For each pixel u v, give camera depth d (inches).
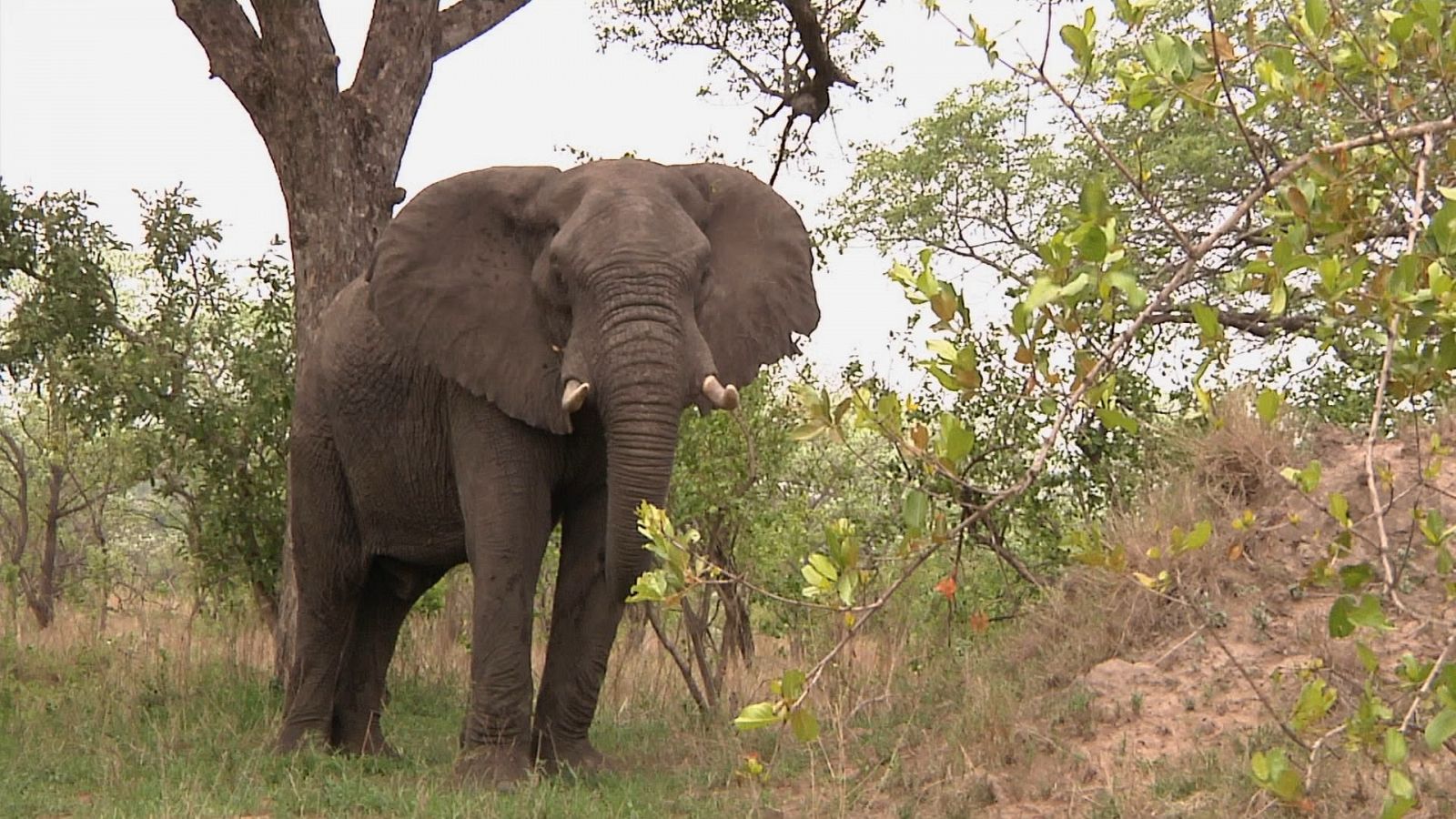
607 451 428.8
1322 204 201.8
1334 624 196.5
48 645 737.6
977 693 444.1
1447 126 197.6
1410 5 205.3
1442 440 442.6
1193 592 439.8
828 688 493.4
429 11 723.4
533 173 465.4
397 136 714.2
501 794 426.6
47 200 828.0
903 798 405.7
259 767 475.5
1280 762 200.4
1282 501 449.1
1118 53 644.7
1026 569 606.2
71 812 431.8
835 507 650.2
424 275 455.2
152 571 1395.2
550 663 468.8
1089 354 199.6
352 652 534.3
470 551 459.2
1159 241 735.1
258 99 692.1
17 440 1467.8
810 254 470.0
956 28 202.8
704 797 432.5
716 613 656.4
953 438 202.8
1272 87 209.2
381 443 499.8
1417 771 339.3
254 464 777.6
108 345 805.9
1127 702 414.9
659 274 421.1
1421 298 188.5
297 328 698.8
